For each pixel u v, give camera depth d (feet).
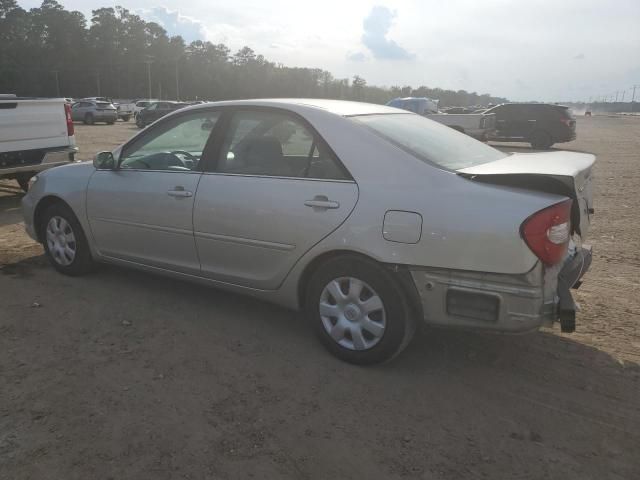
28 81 355.36
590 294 16.15
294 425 9.61
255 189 12.35
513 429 9.62
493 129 65.92
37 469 8.35
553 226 9.69
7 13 361.10
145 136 14.84
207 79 403.75
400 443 9.19
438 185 10.47
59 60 368.27
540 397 10.62
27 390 10.48
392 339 11.05
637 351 12.51
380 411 10.09
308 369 11.55
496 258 9.79
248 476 8.34
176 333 13.15
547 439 9.36
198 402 10.25
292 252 11.90
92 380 10.91
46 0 372.17
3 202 28.60
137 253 14.98
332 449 9.01
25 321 13.60
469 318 10.25
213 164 13.30
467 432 9.52
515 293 9.81
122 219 14.89
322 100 13.70
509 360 12.06
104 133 84.28
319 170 11.69
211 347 12.48
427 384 11.04
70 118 28.53
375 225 10.76
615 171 44.78
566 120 65.57
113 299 15.16
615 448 9.13
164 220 13.96
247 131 12.96
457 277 10.20
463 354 12.32
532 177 10.10
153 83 396.37
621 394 10.75
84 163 16.60
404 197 10.59
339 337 11.74
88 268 16.66
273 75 413.18
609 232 23.94
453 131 14.20
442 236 10.14
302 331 13.42
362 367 11.63
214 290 15.99
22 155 26.20
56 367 11.39
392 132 11.90
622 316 14.51
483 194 10.11
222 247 13.06
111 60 385.09
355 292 11.34
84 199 15.66
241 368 11.55
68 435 9.17
